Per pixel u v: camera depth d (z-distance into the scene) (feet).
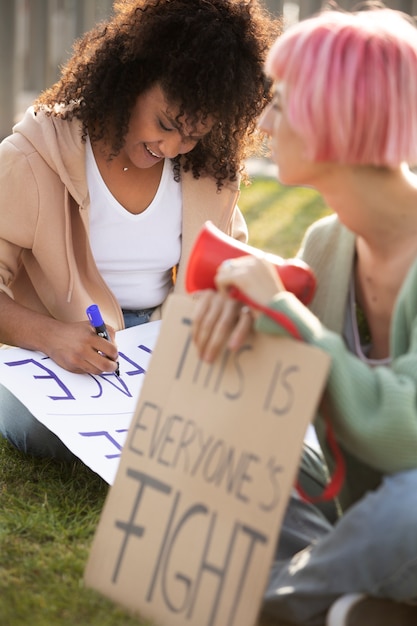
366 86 7.36
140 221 11.75
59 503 10.25
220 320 7.51
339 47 7.40
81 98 11.23
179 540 7.73
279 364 7.33
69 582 8.55
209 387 7.73
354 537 7.47
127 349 11.50
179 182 11.91
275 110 8.11
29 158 11.07
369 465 7.88
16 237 11.23
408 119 7.47
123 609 7.95
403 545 7.25
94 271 11.44
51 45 28.32
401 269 8.00
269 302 7.29
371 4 9.54
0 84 27.76
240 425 7.50
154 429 8.00
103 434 10.39
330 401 7.34
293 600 7.88
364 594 7.57
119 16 11.24
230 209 12.22
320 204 23.99
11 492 10.50
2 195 11.10
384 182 7.76
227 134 11.44
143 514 7.96
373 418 7.14
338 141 7.45
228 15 10.73
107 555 8.12
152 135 10.78
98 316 11.00
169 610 7.70
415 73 7.47
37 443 11.16
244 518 7.41
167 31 10.48
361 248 8.36
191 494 7.72
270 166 28.48
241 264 7.49
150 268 12.00
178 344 7.97
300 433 7.18
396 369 7.43
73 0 27.78
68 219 11.19
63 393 10.78
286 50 7.57
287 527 8.72
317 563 7.70
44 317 11.33
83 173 11.19
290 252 19.76
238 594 7.36
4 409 11.30
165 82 10.43
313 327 7.30
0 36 27.45
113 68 10.76
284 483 7.23
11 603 8.20
